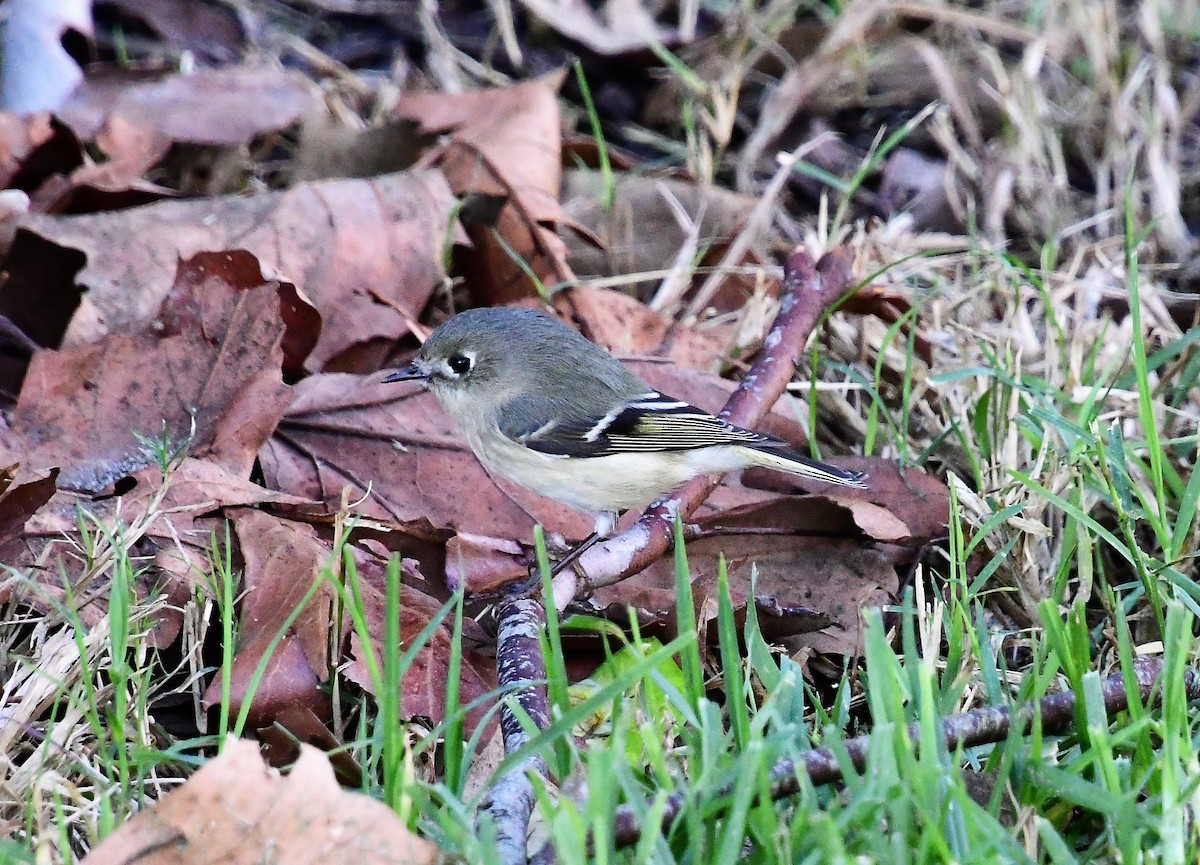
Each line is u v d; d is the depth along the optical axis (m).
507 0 15.17
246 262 8.90
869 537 8.84
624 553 8.02
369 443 9.09
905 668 6.98
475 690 7.50
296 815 5.43
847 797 6.05
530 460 8.56
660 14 15.48
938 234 13.08
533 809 6.07
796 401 10.41
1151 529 9.34
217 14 14.59
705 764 5.77
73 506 8.11
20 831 6.26
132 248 9.78
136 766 6.86
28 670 7.15
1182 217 13.38
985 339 10.73
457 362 8.80
